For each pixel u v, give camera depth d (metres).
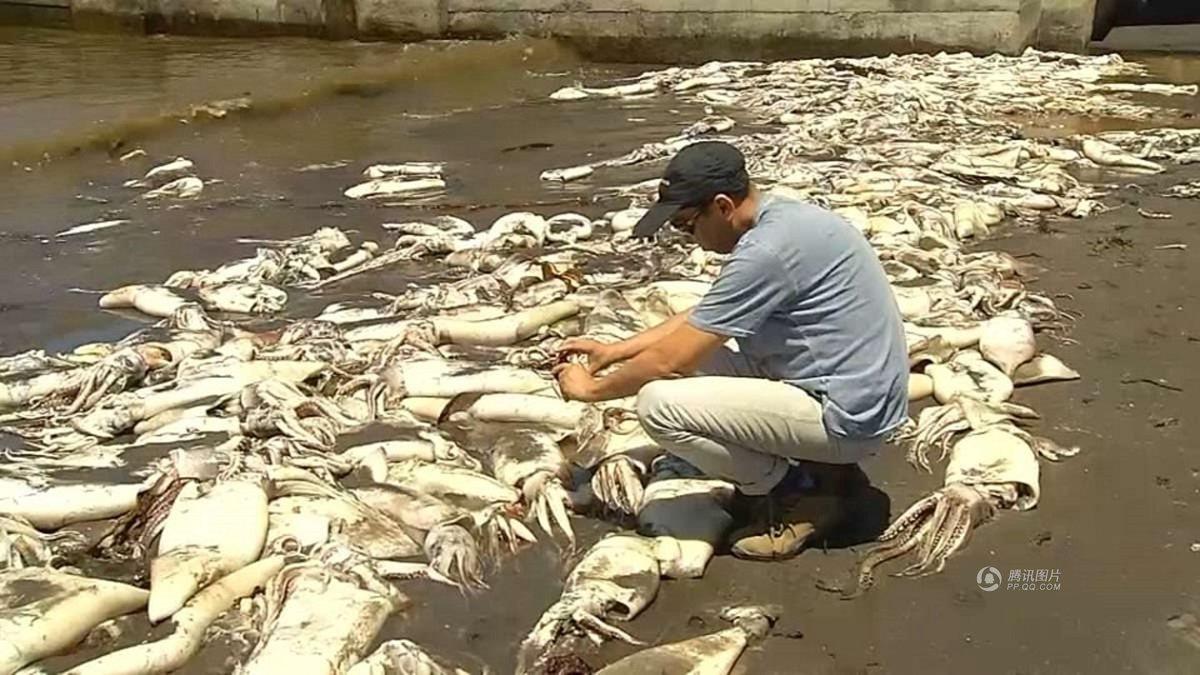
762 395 4.35
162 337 7.30
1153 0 25.20
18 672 3.87
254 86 17.31
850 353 4.30
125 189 11.88
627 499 4.98
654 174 12.27
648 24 21.50
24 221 10.57
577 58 22.06
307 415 5.84
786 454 4.48
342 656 3.92
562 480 5.23
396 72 18.84
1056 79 17.19
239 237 10.05
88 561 4.69
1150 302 7.78
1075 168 11.82
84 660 4.02
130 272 9.05
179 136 14.42
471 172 12.65
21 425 6.08
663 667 3.92
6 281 8.81
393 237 9.98
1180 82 17.45
